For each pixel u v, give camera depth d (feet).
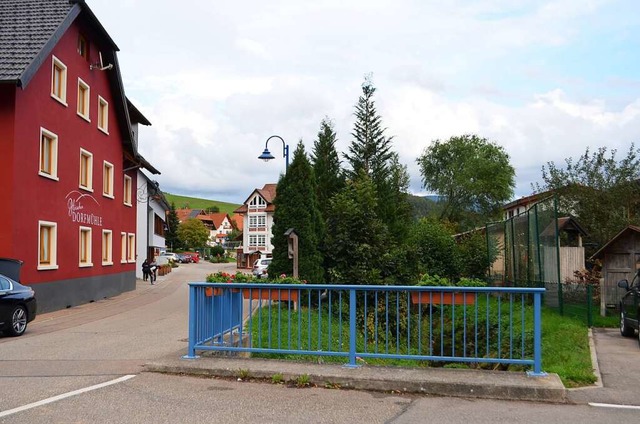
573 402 23.24
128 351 35.14
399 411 21.56
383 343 48.65
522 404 22.85
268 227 290.15
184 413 20.89
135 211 110.52
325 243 69.21
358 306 58.54
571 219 74.54
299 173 70.54
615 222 76.74
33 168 63.41
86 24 78.84
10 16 68.13
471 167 226.17
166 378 26.66
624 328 43.24
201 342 29.71
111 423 19.63
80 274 77.46
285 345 38.60
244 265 289.53
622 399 23.81
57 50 69.92
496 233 86.17
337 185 127.34
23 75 57.00
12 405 21.97
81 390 24.35
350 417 20.66
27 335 44.83
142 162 107.14
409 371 26.11
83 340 40.93
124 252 101.60
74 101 75.77
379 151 158.10
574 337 41.96
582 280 65.72
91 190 81.97
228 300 32.53
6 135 59.11
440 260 85.76
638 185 79.46
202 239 406.00
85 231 81.41
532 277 59.52
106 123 89.61
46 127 66.74
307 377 25.50
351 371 26.08
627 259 55.72
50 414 20.70
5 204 58.75
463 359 25.84
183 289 111.55
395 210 124.98
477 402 23.08
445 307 54.24
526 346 42.09
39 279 64.64
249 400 22.85
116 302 81.71
